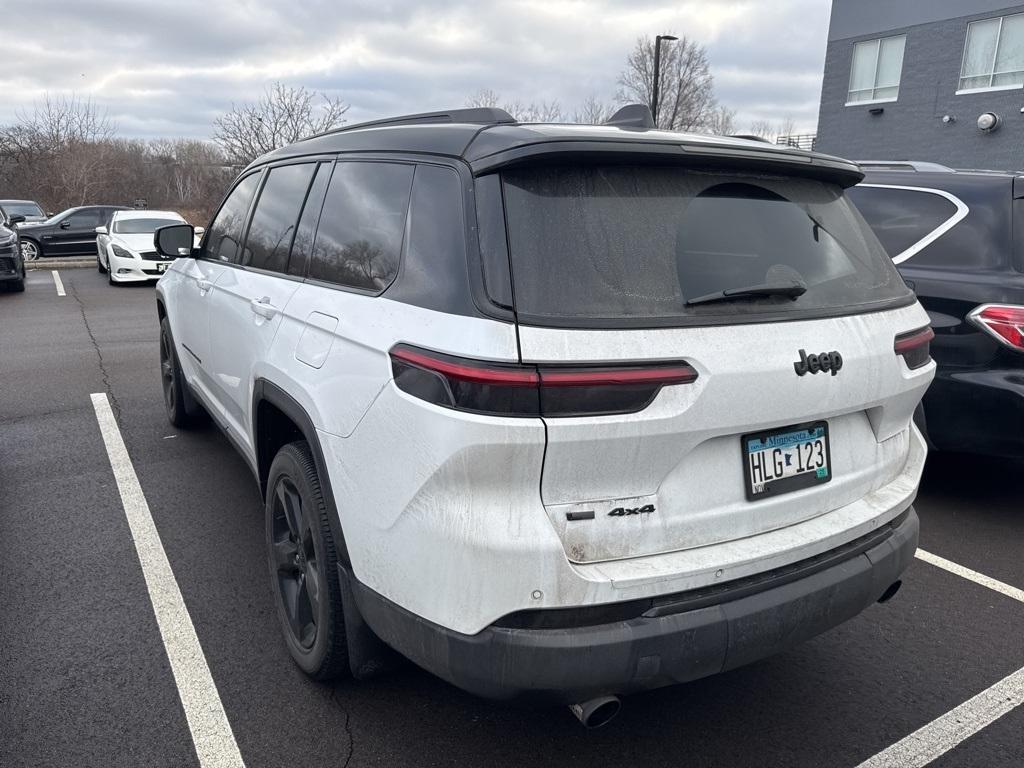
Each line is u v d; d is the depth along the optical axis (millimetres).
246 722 2584
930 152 22984
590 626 1923
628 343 1937
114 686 2738
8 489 4488
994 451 4008
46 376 7332
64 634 3045
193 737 2506
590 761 2453
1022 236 4047
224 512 4195
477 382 1871
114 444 5277
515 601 1893
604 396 1894
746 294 2164
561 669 1891
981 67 21531
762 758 2484
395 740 2521
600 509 1967
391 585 2139
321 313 2621
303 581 2799
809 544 2217
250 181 4047
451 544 1932
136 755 2418
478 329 1916
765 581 2143
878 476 2564
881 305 2521
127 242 15445
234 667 2867
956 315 4023
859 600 2336
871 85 24344
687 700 2777
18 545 3791
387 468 2115
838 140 25516
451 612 1965
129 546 3799
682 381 1976
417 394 2014
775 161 2396
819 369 2207
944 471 5117
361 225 2635
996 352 3906
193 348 4527
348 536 2316
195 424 5586
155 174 54406
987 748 2543
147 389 6816
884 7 23516
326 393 2426
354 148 2902
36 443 5289
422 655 2068
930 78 22688
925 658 3051
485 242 2014
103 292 14578
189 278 4578
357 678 2584
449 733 2561
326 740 2512
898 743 2562
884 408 2508
